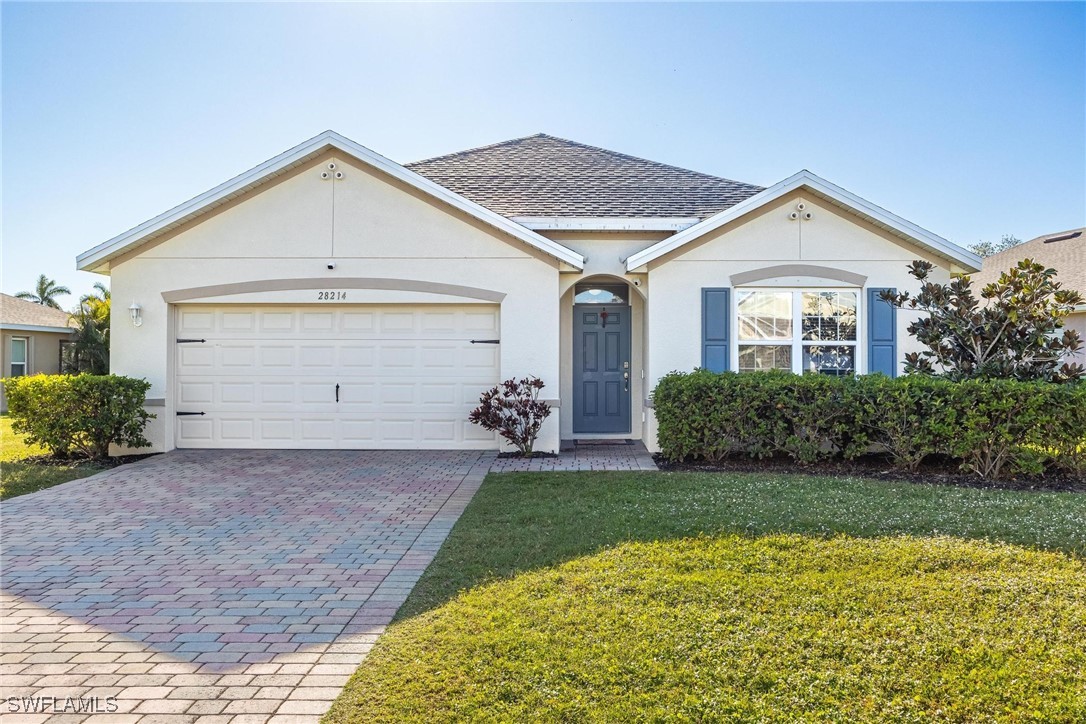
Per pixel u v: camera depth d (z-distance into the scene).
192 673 3.82
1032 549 5.63
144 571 5.62
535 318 11.34
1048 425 8.73
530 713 3.29
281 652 4.09
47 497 8.31
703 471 9.56
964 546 5.66
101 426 10.61
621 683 3.56
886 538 5.94
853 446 9.67
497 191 13.16
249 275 11.43
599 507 7.31
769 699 3.40
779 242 11.31
